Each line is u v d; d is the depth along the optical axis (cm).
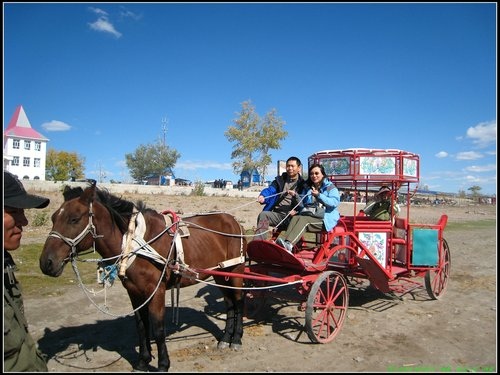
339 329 627
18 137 6088
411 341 611
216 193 3972
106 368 514
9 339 332
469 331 655
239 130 6031
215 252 588
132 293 497
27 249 1216
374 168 692
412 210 3912
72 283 914
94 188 479
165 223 533
